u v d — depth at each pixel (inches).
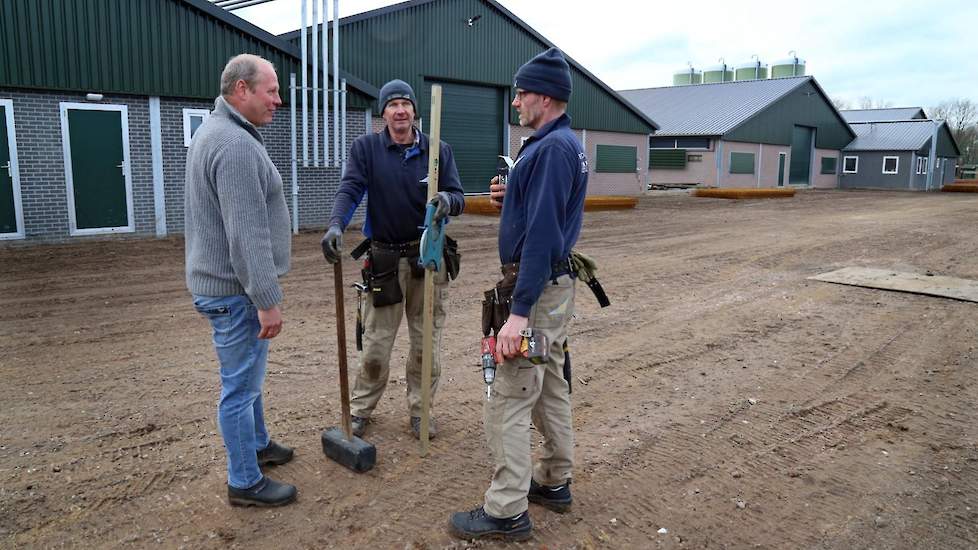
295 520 114.8
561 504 119.0
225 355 112.0
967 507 123.6
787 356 210.8
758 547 111.0
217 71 495.2
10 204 426.3
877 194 1317.7
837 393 179.3
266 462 132.2
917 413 166.2
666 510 121.3
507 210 107.3
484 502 115.2
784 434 153.9
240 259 104.5
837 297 294.0
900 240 495.5
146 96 467.8
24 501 117.6
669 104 1470.2
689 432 154.1
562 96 106.2
